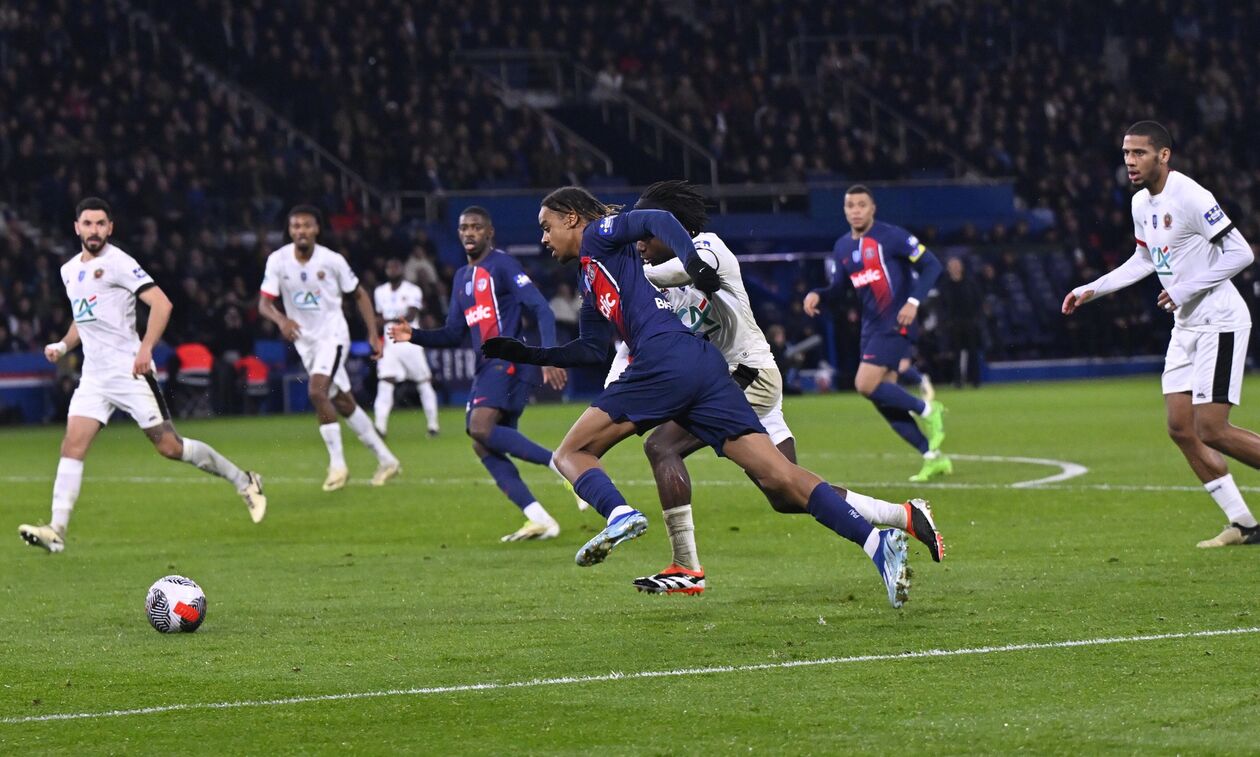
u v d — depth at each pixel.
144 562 34.94
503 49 138.88
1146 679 19.95
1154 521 37.03
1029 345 126.00
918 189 130.88
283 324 50.50
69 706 20.03
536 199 122.44
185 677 21.72
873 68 147.00
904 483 47.84
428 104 127.12
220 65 126.06
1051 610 25.17
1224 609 24.84
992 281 125.75
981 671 20.69
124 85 115.00
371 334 52.19
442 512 43.97
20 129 111.06
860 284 49.12
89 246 38.06
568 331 115.12
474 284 38.25
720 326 28.89
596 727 18.27
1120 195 139.62
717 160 134.88
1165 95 149.62
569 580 30.42
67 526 39.94
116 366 38.19
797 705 19.08
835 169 136.00
